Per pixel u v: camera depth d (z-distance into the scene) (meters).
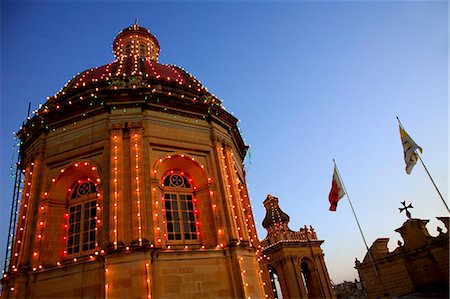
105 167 14.16
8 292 12.84
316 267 30.34
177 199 15.14
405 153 16.45
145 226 12.66
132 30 29.98
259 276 14.66
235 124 19.62
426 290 25.06
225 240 14.12
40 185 14.88
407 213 28.42
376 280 29.17
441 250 25.58
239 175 20.06
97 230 13.27
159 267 12.19
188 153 16.02
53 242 13.77
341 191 18.12
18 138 17.47
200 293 12.45
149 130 15.30
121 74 19.11
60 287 12.21
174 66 25.36
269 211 34.75
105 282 11.45
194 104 17.12
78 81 20.64
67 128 15.93
